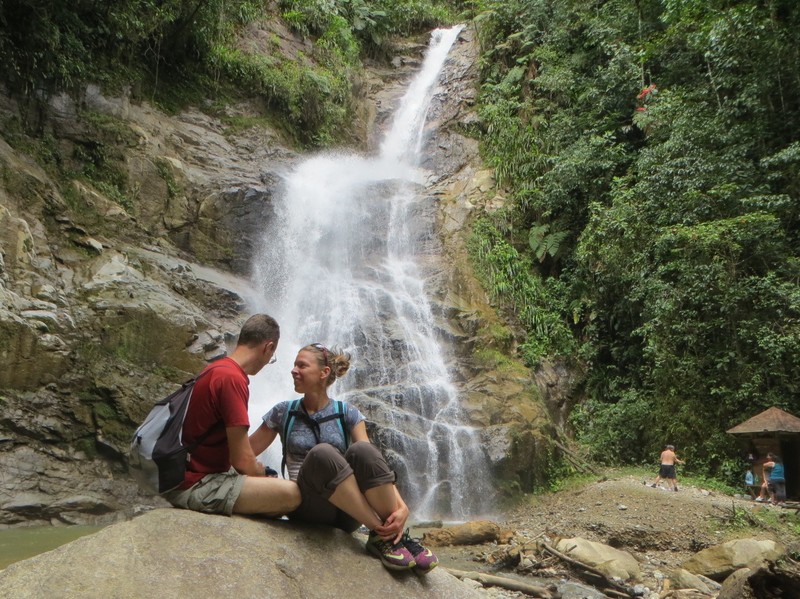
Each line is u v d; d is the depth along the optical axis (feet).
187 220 54.65
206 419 12.80
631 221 56.03
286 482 12.92
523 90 81.51
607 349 62.03
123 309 41.04
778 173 50.90
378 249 65.57
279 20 82.33
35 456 35.14
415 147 84.28
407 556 12.94
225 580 11.52
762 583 21.81
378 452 13.23
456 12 106.32
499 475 44.78
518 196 71.15
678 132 55.83
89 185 50.57
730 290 48.70
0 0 46.70
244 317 49.47
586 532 34.96
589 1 77.20
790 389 47.24
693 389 51.19
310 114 76.69
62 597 10.78
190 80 67.72
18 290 39.34
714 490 45.68
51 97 50.83
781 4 54.90
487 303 62.34
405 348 52.60
